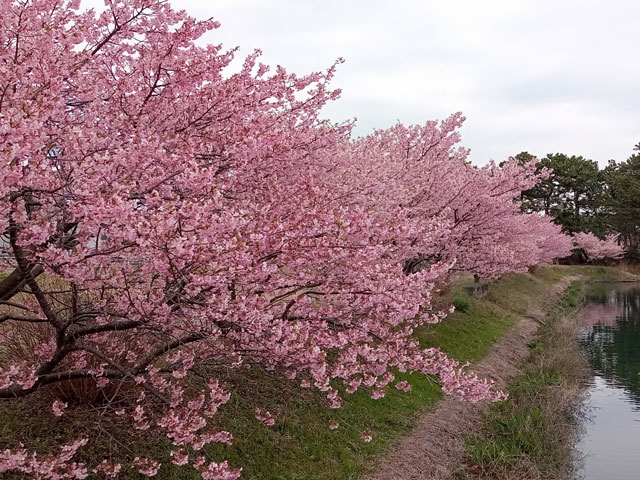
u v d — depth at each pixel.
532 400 10.51
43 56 3.84
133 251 3.67
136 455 5.09
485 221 13.24
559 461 8.20
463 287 20.38
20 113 2.90
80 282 3.68
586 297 33.41
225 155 4.92
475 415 9.48
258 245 4.02
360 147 9.21
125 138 4.38
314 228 4.50
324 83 6.13
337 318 5.43
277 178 5.95
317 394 7.84
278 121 6.14
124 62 5.00
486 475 7.40
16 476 4.25
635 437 9.73
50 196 3.71
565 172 54.28
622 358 16.42
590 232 50.50
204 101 5.11
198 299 4.13
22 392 4.18
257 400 7.07
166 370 4.93
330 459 6.53
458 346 12.90
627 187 49.06
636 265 53.19
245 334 4.59
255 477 5.64
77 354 5.08
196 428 4.32
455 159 13.06
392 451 7.23
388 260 8.37
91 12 4.43
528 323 19.25
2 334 5.36
